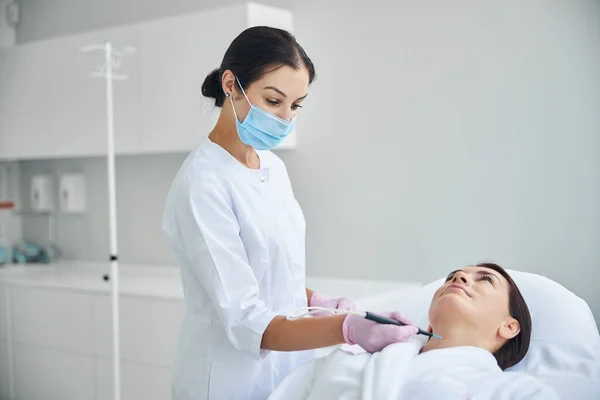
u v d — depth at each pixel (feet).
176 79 10.57
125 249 12.77
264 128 5.34
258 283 5.51
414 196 9.81
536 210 8.89
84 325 11.02
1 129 13.23
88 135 11.80
